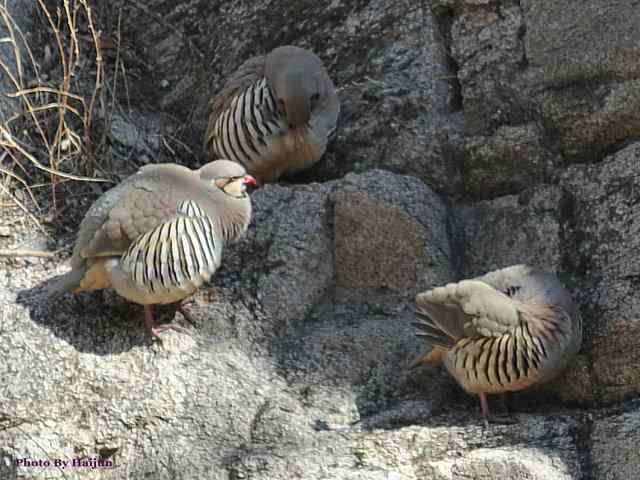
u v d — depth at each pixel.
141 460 9.55
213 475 9.34
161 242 9.56
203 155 12.66
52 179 11.30
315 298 10.81
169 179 9.88
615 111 10.59
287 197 11.18
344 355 10.26
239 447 9.55
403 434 9.40
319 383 10.05
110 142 12.27
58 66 12.73
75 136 11.62
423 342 10.04
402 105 11.79
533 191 10.97
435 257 10.75
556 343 9.24
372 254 10.87
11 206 11.38
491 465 8.91
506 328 9.20
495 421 9.46
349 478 8.97
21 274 10.73
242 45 12.91
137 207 9.66
